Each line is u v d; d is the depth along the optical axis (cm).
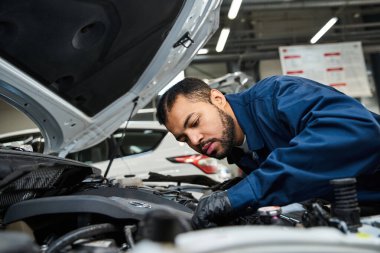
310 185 68
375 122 70
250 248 28
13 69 99
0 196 72
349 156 69
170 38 120
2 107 470
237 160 120
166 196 99
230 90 308
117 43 112
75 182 103
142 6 101
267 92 96
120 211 67
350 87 561
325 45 573
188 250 28
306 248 29
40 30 94
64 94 121
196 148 100
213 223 71
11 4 83
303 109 81
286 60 565
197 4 110
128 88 137
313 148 68
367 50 617
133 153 313
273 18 659
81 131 137
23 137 300
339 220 48
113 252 44
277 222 58
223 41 538
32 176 77
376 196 82
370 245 31
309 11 666
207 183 236
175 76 151
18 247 27
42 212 65
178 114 97
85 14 96
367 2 555
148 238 34
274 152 73
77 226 68
